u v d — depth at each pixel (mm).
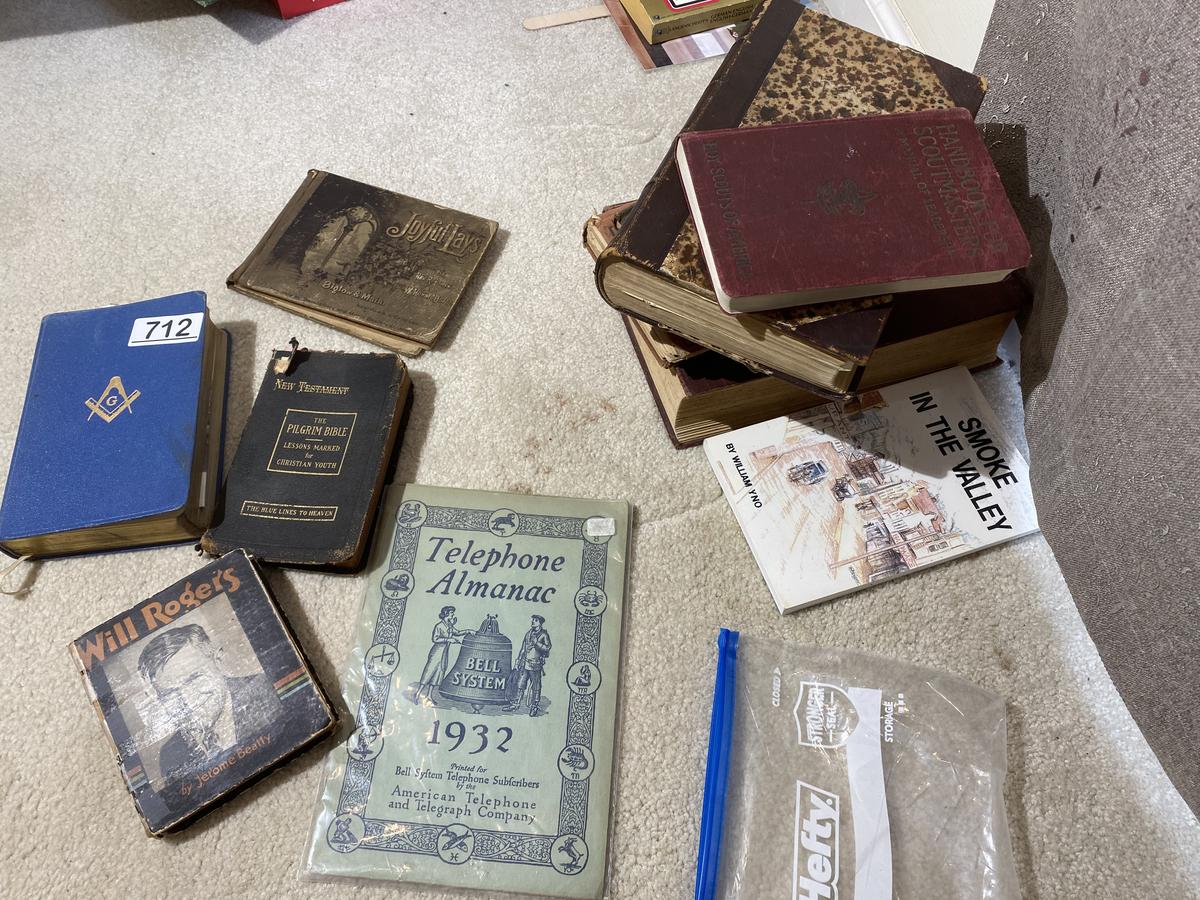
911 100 846
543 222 1143
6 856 791
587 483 958
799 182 760
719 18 1297
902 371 970
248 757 786
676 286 773
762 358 818
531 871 767
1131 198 716
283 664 819
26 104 1260
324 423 940
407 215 1104
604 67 1283
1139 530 723
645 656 865
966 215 752
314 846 778
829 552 893
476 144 1213
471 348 1045
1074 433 803
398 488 940
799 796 786
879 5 1271
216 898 771
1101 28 742
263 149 1215
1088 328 781
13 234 1148
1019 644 866
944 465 936
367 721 827
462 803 792
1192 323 650
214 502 921
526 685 842
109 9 1354
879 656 850
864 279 728
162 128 1235
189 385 940
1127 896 759
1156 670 731
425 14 1348
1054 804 796
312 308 1036
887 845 762
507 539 913
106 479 891
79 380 952
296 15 1344
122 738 798
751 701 830
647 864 775
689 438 967
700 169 762
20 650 883
